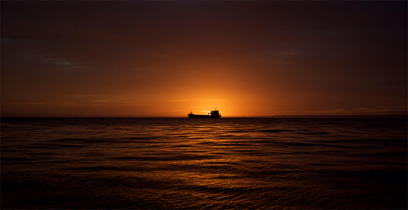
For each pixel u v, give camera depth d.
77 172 21.84
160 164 25.67
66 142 47.03
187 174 21.34
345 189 17.06
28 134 68.00
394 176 20.39
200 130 93.56
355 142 47.44
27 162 26.39
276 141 50.28
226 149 37.72
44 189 16.97
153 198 15.36
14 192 16.33
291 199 15.20
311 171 22.36
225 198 15.41
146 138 57.28
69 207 13.88
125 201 14.84
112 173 21.56
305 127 118.12
